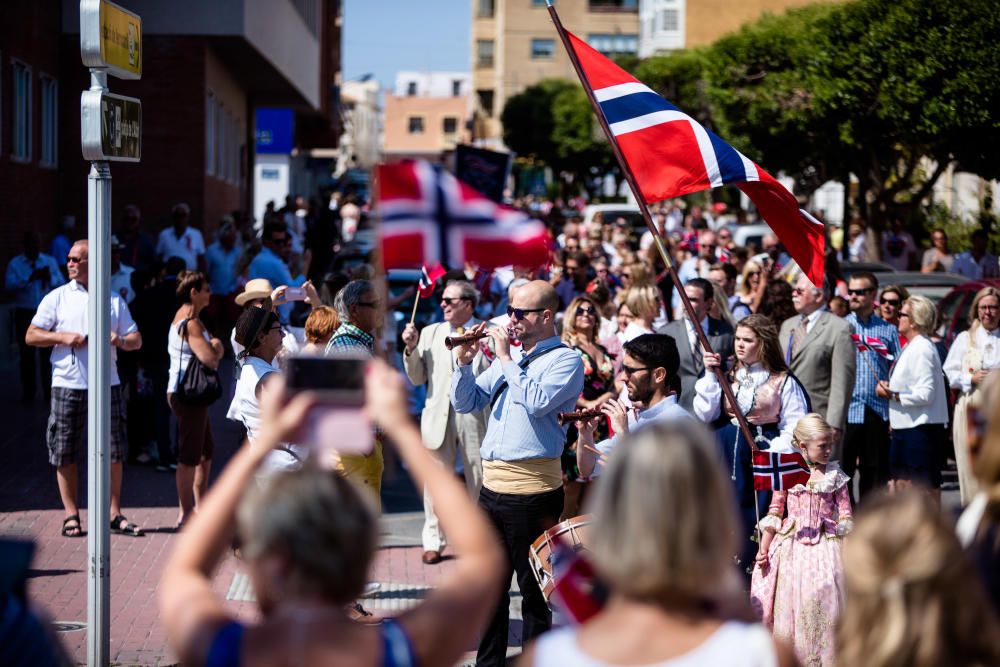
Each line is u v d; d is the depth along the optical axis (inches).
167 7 845.8
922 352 347.9
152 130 868.6
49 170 808.3
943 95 753.0
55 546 337.4
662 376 237.8
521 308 244.2
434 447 332.5
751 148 912.9
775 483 237.6
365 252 699.4
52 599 290.7
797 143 904.3
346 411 101.6
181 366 352.2
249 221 938.1
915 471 354.0
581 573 113.0
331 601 97.3
